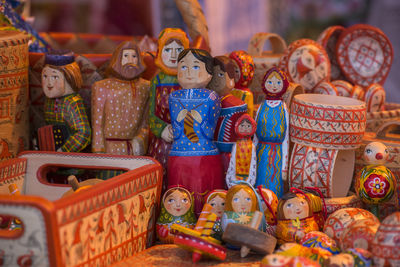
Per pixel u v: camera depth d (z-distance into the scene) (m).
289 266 1.21
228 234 1.34
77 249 1.23
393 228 1.25
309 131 1.63
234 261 1.39
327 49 2.21
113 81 1.71
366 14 3.21
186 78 1.59
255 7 3.14
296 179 1.66
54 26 3.42
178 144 1.61
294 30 3.20
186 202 1.54
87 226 1.26
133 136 1.75
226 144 1.64
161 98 1.69
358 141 1.64
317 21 3.20
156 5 3.27
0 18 1.94
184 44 1.70
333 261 1.25
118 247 1.39
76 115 1.70
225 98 1.65
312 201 1.52
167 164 1.67
